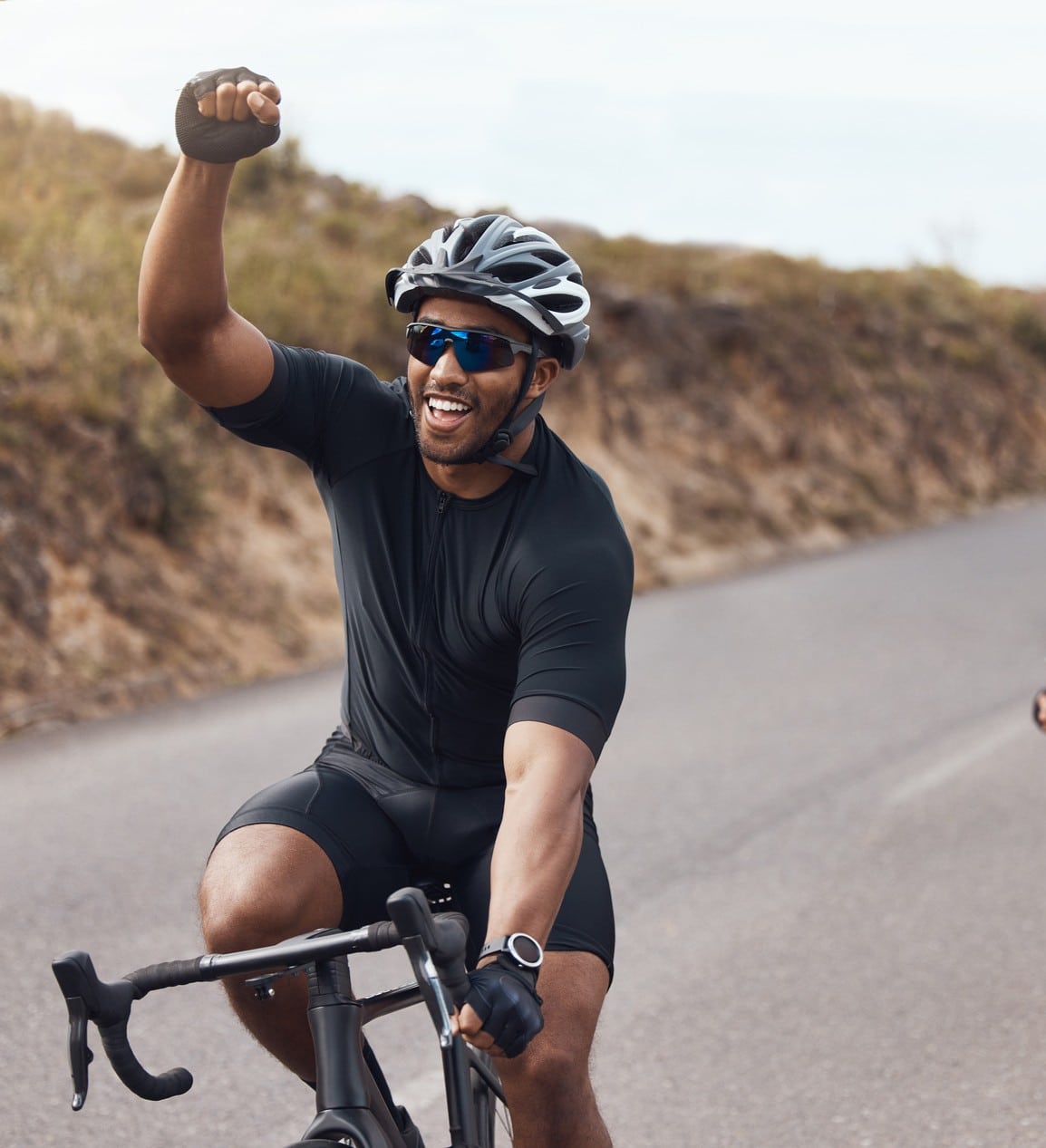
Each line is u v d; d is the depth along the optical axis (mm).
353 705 2629
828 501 20516
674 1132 3686
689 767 7574
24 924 4961
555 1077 2156
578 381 18594
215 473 11320
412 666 2475
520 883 1946
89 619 9055
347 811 2512
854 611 13203
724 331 22016
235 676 9461
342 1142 1921
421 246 2326
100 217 14602
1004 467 27078
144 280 2197
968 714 8945
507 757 2166
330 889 2410
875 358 25438
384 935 1812
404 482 2457
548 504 2383
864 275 29609
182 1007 4418
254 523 11344
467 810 2545
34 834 6016
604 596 2289
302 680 9539
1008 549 18375
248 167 20500
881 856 6133
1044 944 5082
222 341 2275
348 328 14406
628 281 21953
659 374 20219
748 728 8500
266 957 1869
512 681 2461
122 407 10609
